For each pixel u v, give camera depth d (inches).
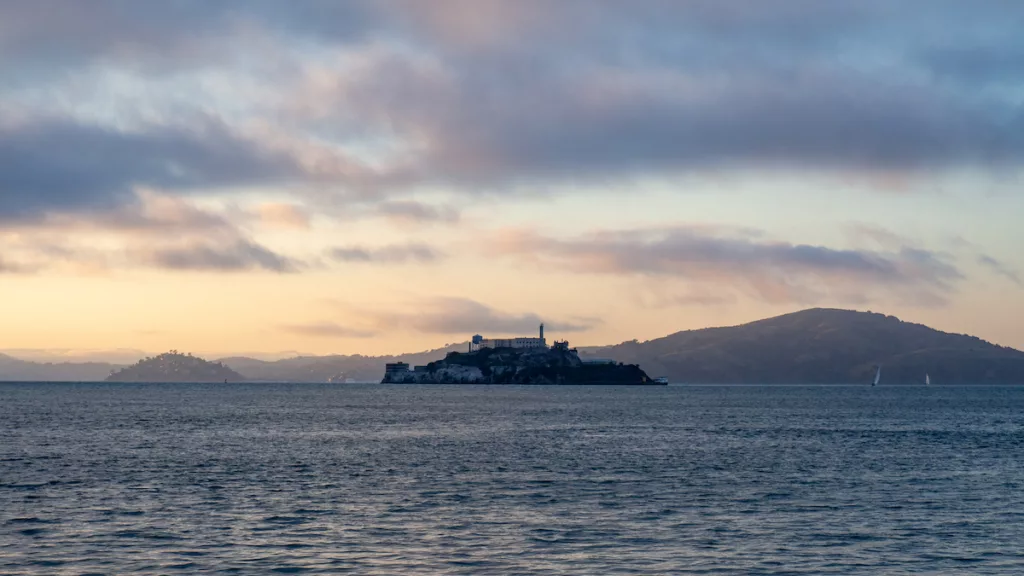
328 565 1582.2
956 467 3095.5
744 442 4222.4
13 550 1691.7
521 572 1537.9
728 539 1800.0
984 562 1626.5
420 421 6127.0
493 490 2455.7
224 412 7514.8
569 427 5423.2
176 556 1646.2
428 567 1571.1
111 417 6525.6
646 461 3255.4
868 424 5935.0
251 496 2337.6
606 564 1596.9
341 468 3004.4
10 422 5772.6
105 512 2081.7
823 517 2042.3
